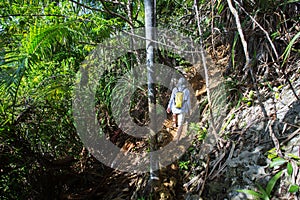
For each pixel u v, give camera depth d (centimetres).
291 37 225
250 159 176
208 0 298
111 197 245
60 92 253
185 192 203
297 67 214
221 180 184
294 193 142
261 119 197
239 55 258
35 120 243
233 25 258
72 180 259
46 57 274
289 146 164
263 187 158
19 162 224
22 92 255
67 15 258
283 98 199
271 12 233
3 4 279
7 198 217
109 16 316
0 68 234
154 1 194
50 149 271
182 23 338
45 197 241
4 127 214
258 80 230
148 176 237
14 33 281
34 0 288
